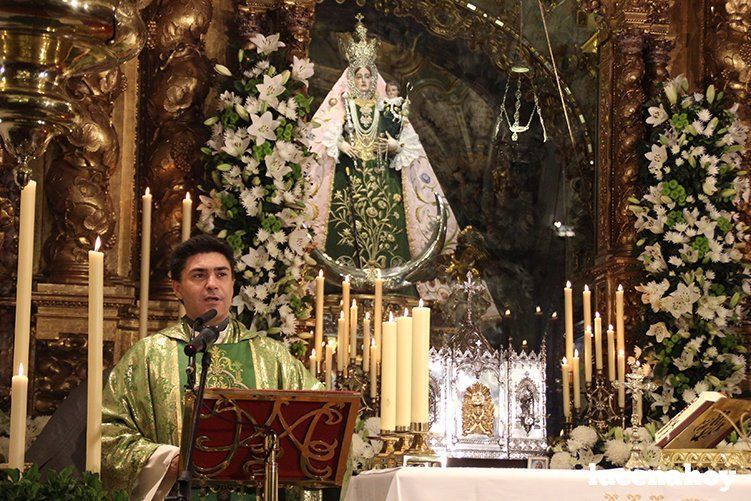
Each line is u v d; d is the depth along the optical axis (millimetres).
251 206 8445
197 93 9203
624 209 9719
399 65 10430
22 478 4398
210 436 4562
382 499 5461
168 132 9172
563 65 10539
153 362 5730
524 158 10516
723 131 9320
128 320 8883
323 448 4684
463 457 8883
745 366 9219
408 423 5711
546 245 10383
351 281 9656
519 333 10133
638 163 9734
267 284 8406
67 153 8820
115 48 4805
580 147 10430
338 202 9852
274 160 8531
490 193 10406
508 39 10594
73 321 8633
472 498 5363
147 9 9289
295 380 5965
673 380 9023
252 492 5512
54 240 8781
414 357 5754
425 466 6016
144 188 9117
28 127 4676
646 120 9492
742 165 9695
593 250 10234
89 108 8828
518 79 10602
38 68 4652
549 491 5398
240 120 8734
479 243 10250
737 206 9398
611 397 8227
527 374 9125
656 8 9992
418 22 10492
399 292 9805
